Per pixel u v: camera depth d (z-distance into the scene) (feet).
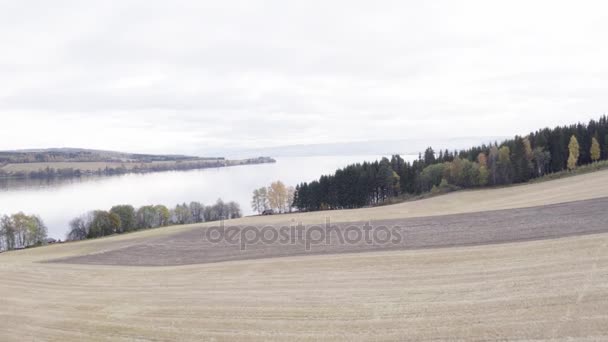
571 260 46.11
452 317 34.14
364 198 217.77
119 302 45.42
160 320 38.75
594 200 91.61
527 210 90.89
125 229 213.87
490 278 43.37
